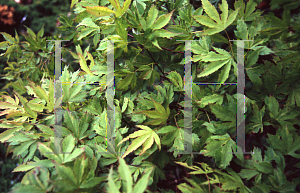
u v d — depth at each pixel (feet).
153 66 3.15
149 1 3.12
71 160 2.17
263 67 2.50
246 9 2.71
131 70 2.79
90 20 3.20
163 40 2.85
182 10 3.33
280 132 2.36
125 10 2.44
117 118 2.70
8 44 4.33
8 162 7.95
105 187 2.20
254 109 2.49
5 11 9.28
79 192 1.95
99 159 2.46
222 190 2.18
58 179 1.93
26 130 2.78
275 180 2.18
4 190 7.22
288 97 2.44
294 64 2.33
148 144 2.32
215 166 2.70
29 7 10.02
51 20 10.00
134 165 2.55
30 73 4.67
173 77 2.84
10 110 2.98
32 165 2.23
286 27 2.19
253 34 2.60
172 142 2.56
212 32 2.51
